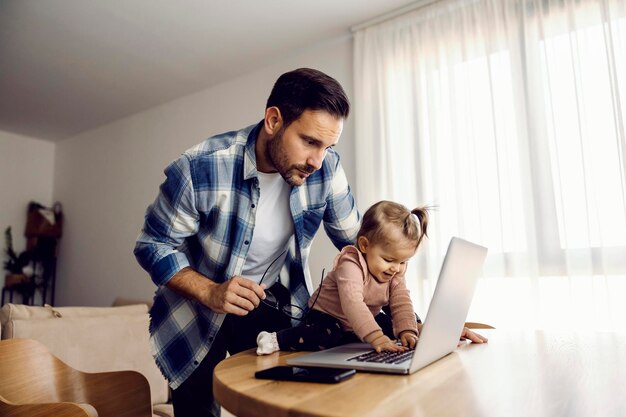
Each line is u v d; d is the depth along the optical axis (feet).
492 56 7.90
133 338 6.95
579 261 6.81
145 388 4.34
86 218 15.06
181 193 3.71
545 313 6.99
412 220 3.71
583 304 6.73
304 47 10.25
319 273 9.43
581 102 7.00
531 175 7.27
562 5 7.34
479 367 2.44
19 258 14.82
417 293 8.05
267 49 10.31
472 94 8.04
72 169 15.83
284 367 2.42
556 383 2.07
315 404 1.75
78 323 6.40
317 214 4.28
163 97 12.85
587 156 6.86
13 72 11.24
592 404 1.74
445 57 8.39
